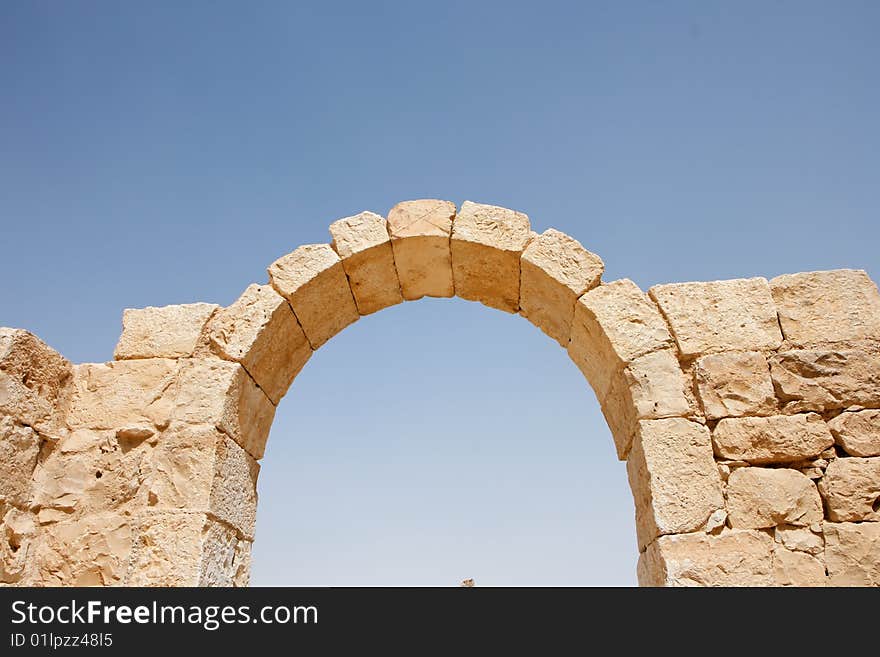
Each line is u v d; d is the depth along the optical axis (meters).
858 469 5.05
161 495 5.30
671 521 4.93
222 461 5.57
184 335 6.06
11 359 5.39
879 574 4.75
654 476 5.09
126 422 5.77
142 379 5.91
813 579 4.77
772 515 4.96
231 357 5.84
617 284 5.86
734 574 4.75
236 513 5.84
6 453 5.26
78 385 6.00
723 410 5.30
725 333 5.57
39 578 5.34
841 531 4.89
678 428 5.23
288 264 6.21
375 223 6.37
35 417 5.57
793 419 5.24
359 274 6.50
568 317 6.22
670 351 5.55
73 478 5.62
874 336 5.45
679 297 5.75
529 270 6.16
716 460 5.19
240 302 6.08
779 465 5.19
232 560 5.76
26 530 5.37
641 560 5.56
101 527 5.45
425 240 6.26
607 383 6.03
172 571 5.04
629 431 5.67
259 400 6.30
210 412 5.58
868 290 5.64
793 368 5.41
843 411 5.29
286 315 6.21
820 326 5.56
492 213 6.33
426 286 6.89
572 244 6.09
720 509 4.98
